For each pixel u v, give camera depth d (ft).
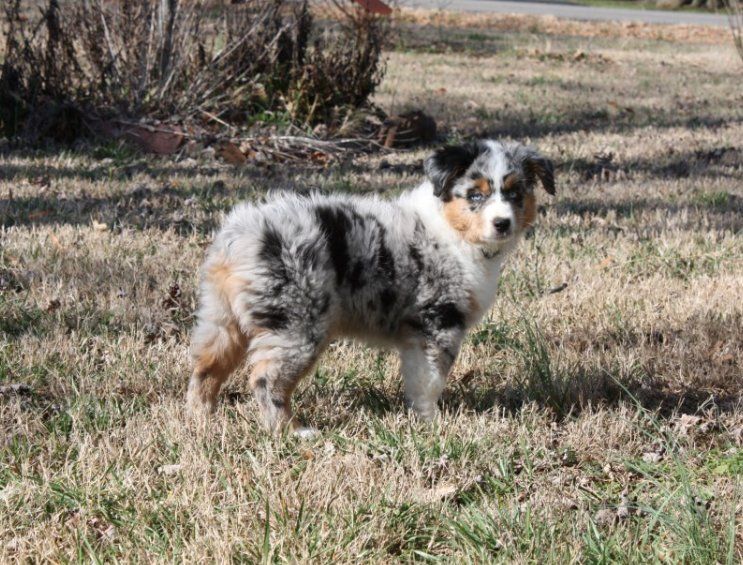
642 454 19.17
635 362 23.85
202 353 19.33
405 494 16.62
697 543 15.03
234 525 15.34
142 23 45.60
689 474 17.89
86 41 46.16
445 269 19.90
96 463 17.35
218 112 47.60
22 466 16.88
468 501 17.03
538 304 27.48
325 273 18.66
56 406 19.88
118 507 16.07
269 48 49.65
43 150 43.06
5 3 52.60
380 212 20.01
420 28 109.19
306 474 16.96
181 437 18.34
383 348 21.06
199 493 16.38
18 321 24.21
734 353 24.68
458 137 50.93
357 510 15.88
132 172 39.99
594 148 49.62
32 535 15.06
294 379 18.81
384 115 50.78
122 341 23.45
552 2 159.74
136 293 26.55
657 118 59.67
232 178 39.78
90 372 21.76
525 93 68.13
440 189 19.83
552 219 36.22
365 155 46.42
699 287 29.40
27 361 21.80
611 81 77.51
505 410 21.12
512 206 20.13
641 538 15.67
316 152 45.19
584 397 21.86
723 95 71.20
